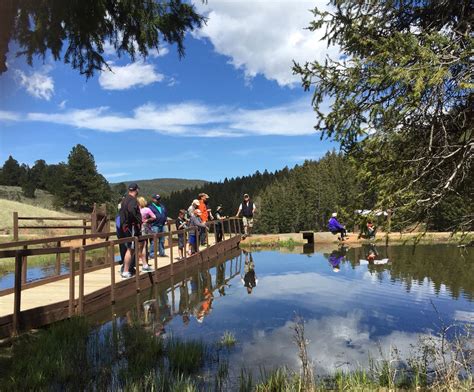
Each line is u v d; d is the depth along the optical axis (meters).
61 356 4.91
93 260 16.11
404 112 3.65
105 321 7.13
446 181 3.86
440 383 4.24
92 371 4.72
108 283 8.86
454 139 4.05
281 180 123.31
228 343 6.00
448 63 3.43
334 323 7.00
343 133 4.21
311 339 6.19
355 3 4.18
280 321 7.19
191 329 6.73
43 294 7.61
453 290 9.31
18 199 94.31
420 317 7.24
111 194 93.94
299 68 4.39
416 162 3.99
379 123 3.96
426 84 3.45
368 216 3.93
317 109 4.40
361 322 7.03
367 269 12.47
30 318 6.09
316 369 5.05
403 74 3.45
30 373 4.41
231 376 4.79
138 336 5.96
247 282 11.07
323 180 85.31
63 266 14.70
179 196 155.50
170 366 5.05
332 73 4.27
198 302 8.73
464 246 4.09
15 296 5.84
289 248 20.05
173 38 4.38
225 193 138.12
